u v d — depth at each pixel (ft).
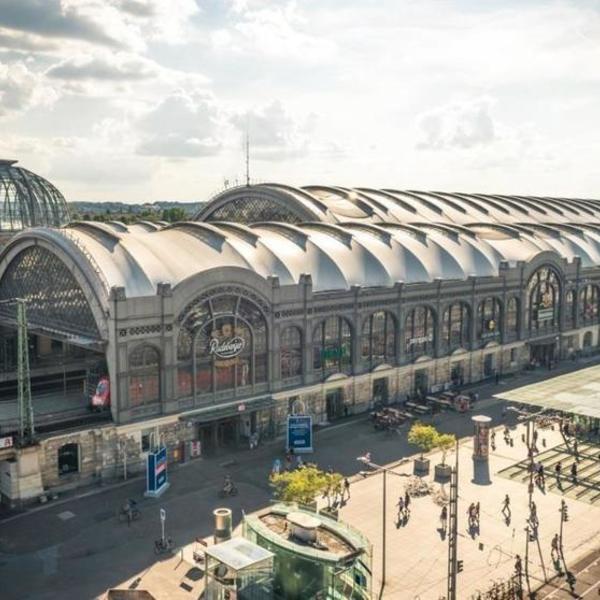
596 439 237.04
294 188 365.61
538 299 345.31
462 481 199.00
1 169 398.83
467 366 310.04
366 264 285.02
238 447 225.76
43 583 142.20
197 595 137.90
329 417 257.14
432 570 148.25
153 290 214.07
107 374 212.02
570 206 547.90
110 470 196.75
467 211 444.55
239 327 223.30
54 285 231.50
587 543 161.38
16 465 178.19
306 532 127.75
